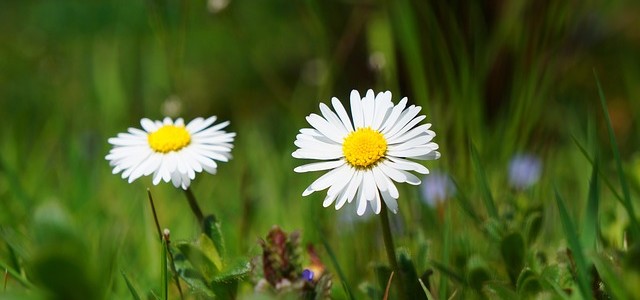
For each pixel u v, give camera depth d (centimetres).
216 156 29
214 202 40
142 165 29
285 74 80
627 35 70
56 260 24
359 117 27
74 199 40
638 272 25
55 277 24
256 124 60
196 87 77
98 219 37
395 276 27
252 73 77
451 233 32
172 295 31
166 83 51
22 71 75
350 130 27
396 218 34
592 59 67
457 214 34
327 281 26
